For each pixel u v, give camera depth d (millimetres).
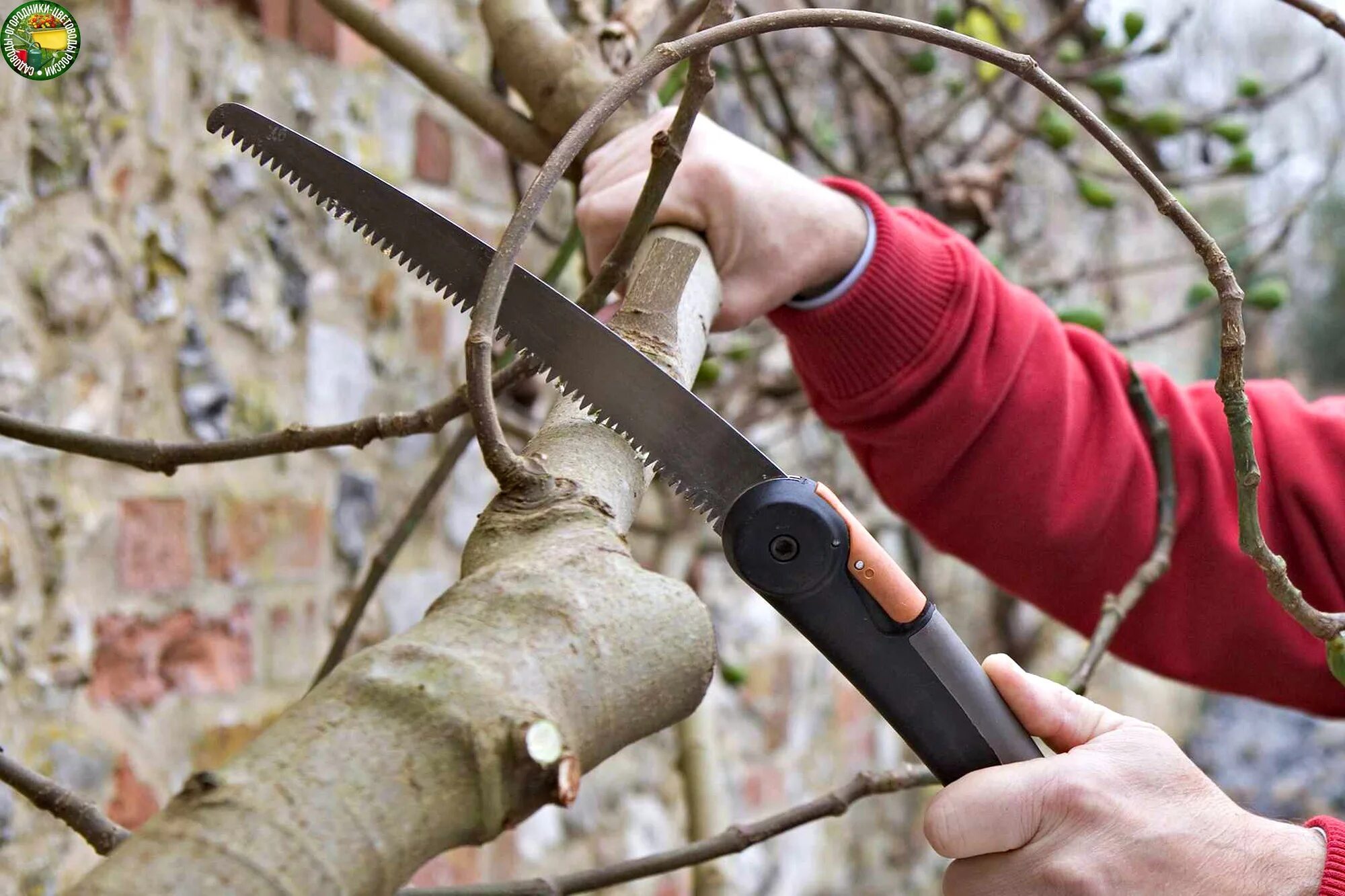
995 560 1001
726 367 1788
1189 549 984
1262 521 975
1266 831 625
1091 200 1580
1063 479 958
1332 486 967
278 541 1456
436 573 1702
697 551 1781
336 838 314
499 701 339
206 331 1359
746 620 2324
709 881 1188
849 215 871
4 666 1127
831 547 526
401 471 1643
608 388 526
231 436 1392
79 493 1216
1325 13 716
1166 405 1010
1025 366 958
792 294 851
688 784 1234
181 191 1330
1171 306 3602
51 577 1182
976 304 925
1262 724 4434
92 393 1227
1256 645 992
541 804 338
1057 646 3045
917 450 947
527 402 1619
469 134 1753
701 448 524
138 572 1282
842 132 2219
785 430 2197
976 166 1592
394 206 566
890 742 2846
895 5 1993
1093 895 590
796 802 2459
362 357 1583
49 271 1177
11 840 1137
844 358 909
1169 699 4184
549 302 539
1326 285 6223
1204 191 4055
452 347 1731
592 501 428
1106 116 1559
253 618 1424
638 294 602
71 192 1201
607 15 1086
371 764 325
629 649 375
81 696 1221
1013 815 583
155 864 301
